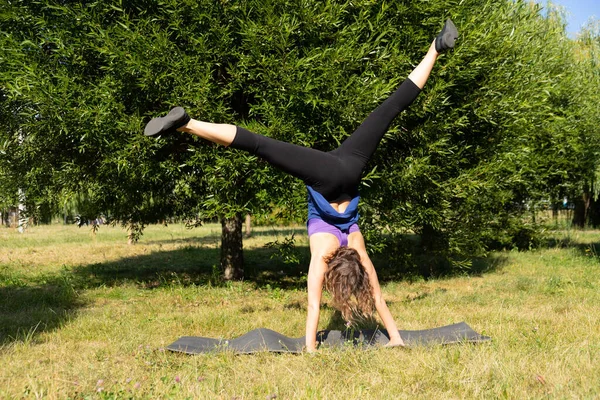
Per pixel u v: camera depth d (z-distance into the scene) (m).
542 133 12.51
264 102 7.42
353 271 4.09
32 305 7.43
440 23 8.16
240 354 4.20
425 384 3.41
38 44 7.75
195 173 8.48
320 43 7.78
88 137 7.77
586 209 23.08
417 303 7.22
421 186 8.88
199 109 7.44
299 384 3.37
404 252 10.27
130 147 7.44
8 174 8.85
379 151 8.64
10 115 8.31
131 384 3.40
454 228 10.25
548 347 4.36
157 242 19.89
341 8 7.42
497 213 14.01
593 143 14.31
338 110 7.39
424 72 4.45
